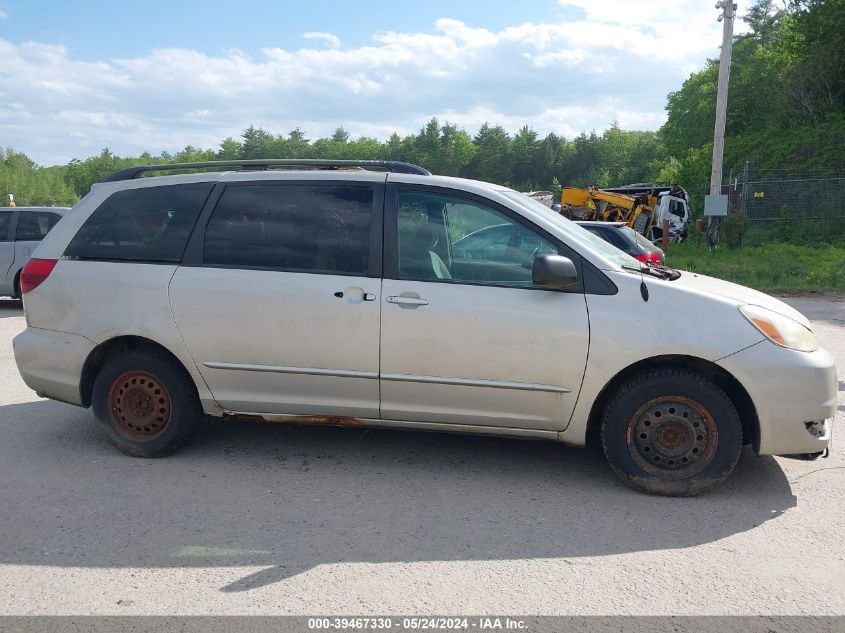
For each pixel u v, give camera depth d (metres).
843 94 36.66
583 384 4.14
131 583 3.19
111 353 4.88
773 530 3.74
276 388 4.52
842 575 3.28
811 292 15.06
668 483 4.14
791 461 4.73
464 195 4.41
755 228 26.83
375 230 4.42
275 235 4.55
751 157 35.59
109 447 5.01
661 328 4.03
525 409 4.25
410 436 5.22
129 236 4.78
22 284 4.96
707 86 60.97
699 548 3.54
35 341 4.89
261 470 4.57
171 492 4.21
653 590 3.14
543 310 4.14
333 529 3.74
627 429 4.16
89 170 137.75
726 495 4.19
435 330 4.23
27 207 12.09
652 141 115.75
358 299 4.32
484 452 4.90
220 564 3.36
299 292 4.40
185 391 4.68
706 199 21.36
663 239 23.67
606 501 4.11
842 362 8.01
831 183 26.94
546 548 3.53
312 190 4.58
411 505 4.04
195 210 4.70
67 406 6.08
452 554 3.47
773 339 4.00
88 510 3.96
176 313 4.57
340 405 4.46
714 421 4.06
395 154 127.00
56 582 3.20
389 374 4.32
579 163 126.25
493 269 4.28
